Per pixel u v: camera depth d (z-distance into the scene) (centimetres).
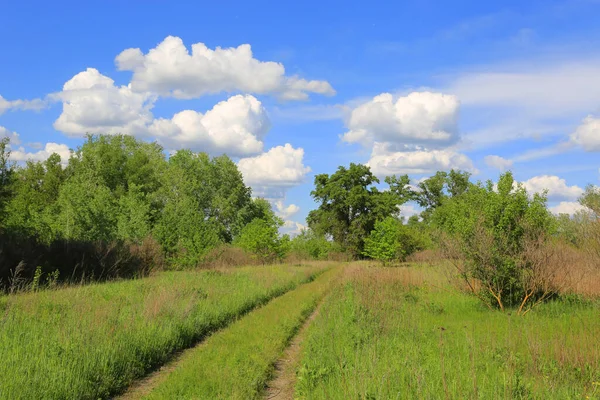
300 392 741
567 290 1541
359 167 7250
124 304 1410
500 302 1491
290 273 2972
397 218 7344
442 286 1953
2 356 803
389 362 830
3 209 2712
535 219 1555
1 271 1858
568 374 756
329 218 7262
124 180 5906
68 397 711
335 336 1109
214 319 1345
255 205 7188
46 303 1317
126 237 3100
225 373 824
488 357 873
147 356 964
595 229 1858
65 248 2361
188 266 2809
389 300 1636
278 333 1194
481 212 1606
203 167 6650
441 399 655
